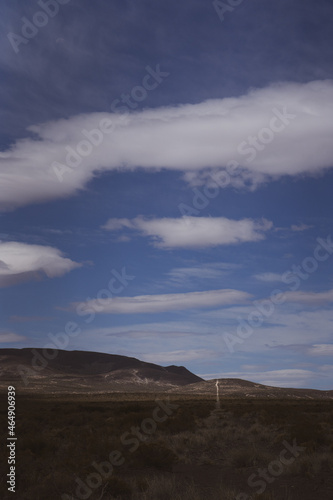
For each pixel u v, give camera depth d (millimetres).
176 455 16234
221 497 10883
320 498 11281
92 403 68438
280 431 23891
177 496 10828
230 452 17578
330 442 19188
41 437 19000
